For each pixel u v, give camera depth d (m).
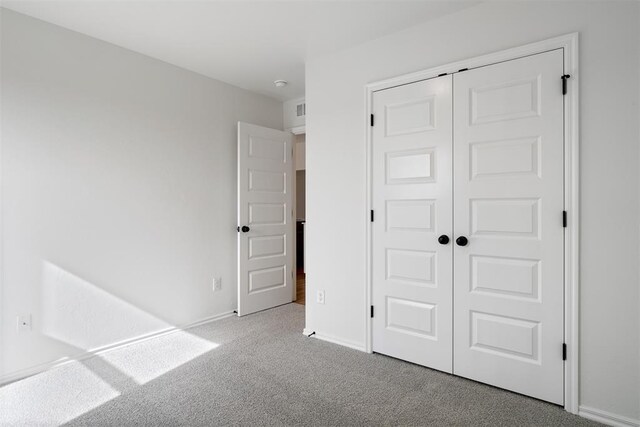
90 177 2.55
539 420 1.81
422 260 2.39
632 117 1.72
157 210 2.97
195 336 2.98
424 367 2.40
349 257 2.76
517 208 2.03
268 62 3.06
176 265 3.11
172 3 2.16
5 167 2.16
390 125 2.53
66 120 2.43
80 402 1.96
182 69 3.17
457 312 2.25
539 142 1.96
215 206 3.45
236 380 2.22
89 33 2.52
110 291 2.67
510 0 2.06
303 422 1.79
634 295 1.73
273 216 3.87
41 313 2.32
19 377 2.22
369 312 2.63
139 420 1.80
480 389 2.11
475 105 2.18
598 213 1.80
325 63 2.91
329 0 2.15
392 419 1.82
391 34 2.55
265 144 3.77
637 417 1.73
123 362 2.47
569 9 1.88
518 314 2.04
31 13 2.24
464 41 2.23
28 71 2.26
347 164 2.77
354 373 2.31
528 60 1.99
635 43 1.71
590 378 1.83
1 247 2.15
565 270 1.89
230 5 2.19
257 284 3.69
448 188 2.27
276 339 2.92
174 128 3.10
